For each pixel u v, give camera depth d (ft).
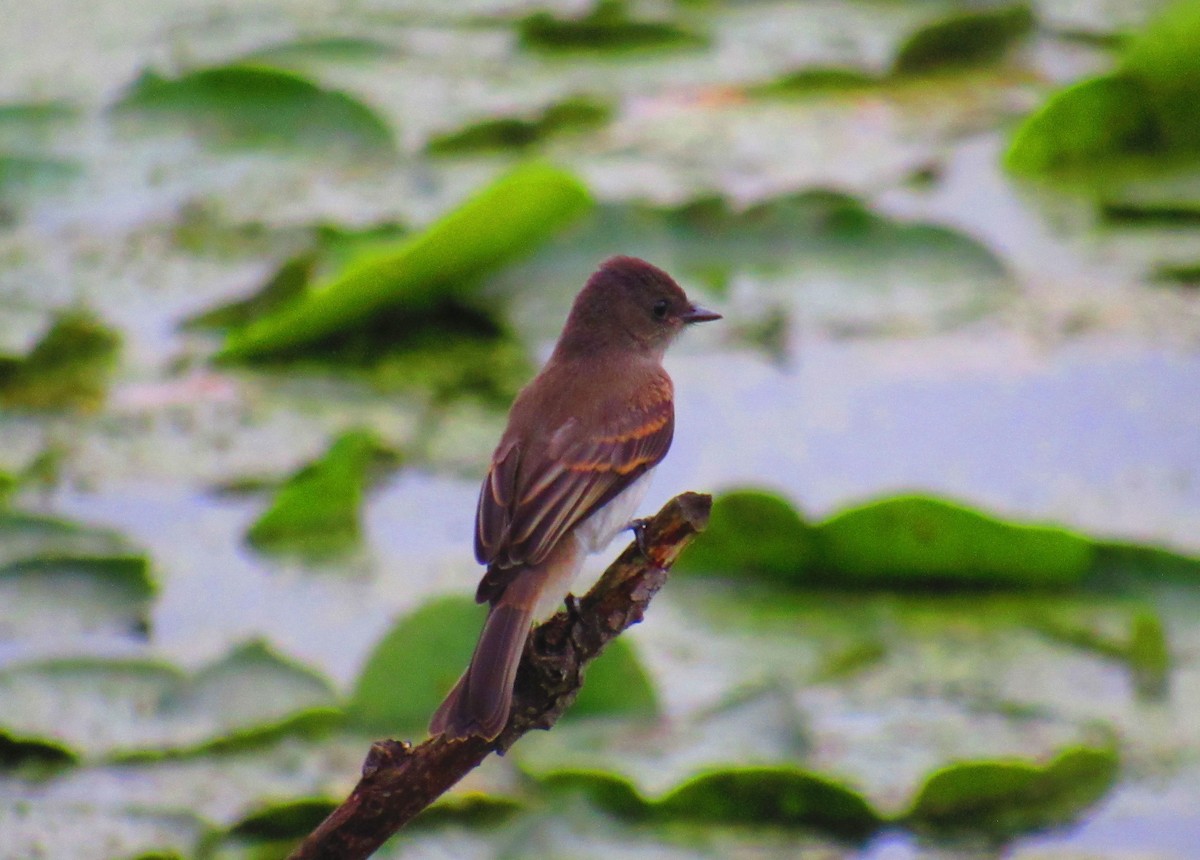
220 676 34.68
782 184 54.70
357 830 23.86
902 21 69.10
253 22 70.69
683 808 31.37
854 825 31.07
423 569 38.86
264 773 32.50
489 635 26.13
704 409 44.73
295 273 48.78
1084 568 37.60
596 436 31.19
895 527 37.65
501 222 46.98
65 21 70.54
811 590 38.14
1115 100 54.60
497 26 69.41
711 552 38.40
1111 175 54.95
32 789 31.94
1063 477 41.55
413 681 33.94
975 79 62.44
